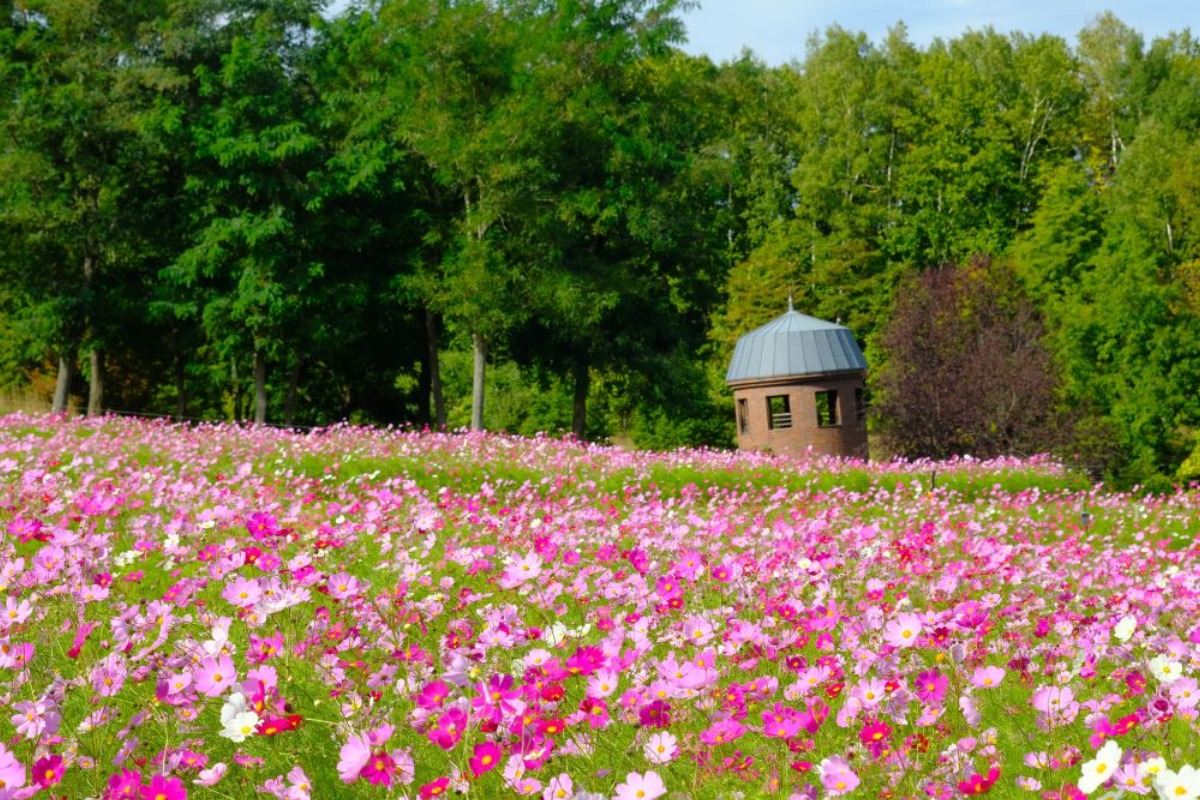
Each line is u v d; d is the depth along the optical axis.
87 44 36.41
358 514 10.95
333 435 22.69
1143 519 19.77
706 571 6.92
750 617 6.44
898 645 4.80
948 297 44.12
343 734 4.21
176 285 36.06
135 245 37.19
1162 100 64.38
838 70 65.06
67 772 3.96
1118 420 45.72
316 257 36.28
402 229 38.16
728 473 22.92
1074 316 48.34
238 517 8.76
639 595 6.55
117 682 4.35
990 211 60.72
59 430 20.66
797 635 5.60
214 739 4.44
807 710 4.45
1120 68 67.50
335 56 39.31
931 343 43.34
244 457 19.23
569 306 34.31
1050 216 54.38
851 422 37.31
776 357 36.94
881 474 25.30
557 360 41.22
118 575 6.74
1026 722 4.89
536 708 3.91
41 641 5.46
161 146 35.34
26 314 36.25
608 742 4.18
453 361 49.47
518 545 9.20
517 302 34.44
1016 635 6.23
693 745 3.94
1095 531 18.81
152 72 35.03
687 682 4.14
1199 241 52.91
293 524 9.00
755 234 62.31
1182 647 5.30
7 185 34.72
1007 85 67.31
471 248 33.62
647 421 49.59
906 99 66.06
